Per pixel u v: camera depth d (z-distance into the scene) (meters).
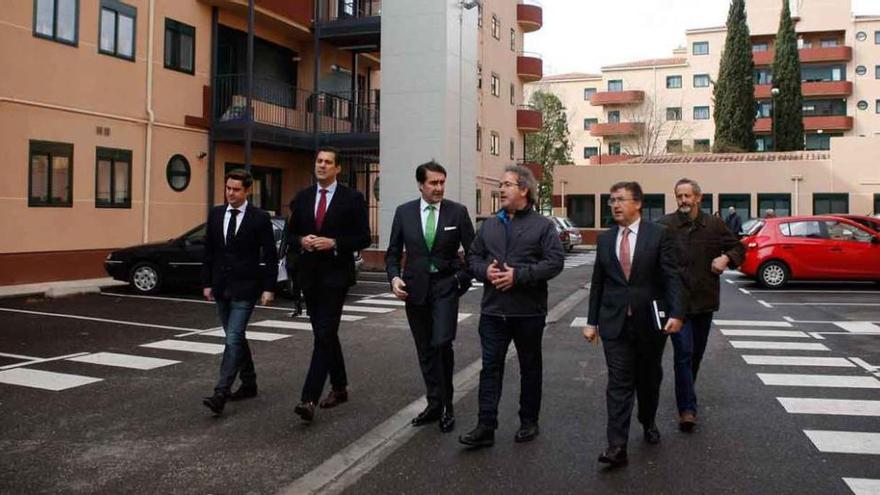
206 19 19.97
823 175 35.91
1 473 4.91
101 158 16.95
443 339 5.82
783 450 5.42
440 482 4.79
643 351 5.19
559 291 16.83
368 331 11.01
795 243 16.92
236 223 6.48
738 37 50.41
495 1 34.59
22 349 9.24
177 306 13.25
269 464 5.13
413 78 20.88
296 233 6.29
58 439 5.66
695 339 6.26
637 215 5.27
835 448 5.45
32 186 15.37
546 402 6.85
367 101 27.67
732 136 50.22
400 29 20.98
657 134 63.25
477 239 5.64
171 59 18.86
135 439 5.67
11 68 14.84
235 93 21.11
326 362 6.15
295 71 24.41
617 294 5.19
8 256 14.88
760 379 7.76
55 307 13.00
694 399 6.01
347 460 5.20
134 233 17.81
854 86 60.41
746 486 4.70
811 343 9.92
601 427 6.03
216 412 6.25
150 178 18.22
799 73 51.84
